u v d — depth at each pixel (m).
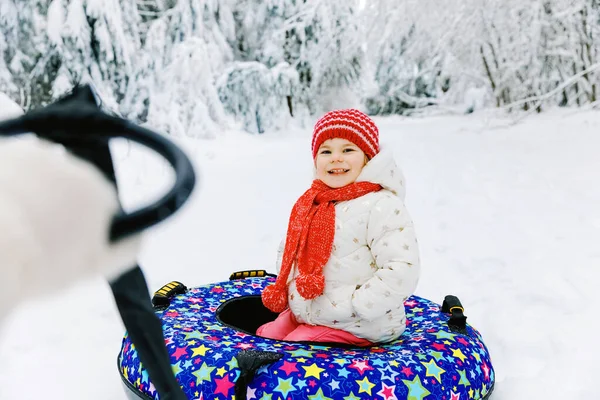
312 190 2.29
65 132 0.62
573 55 10.05
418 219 4.97
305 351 1.84
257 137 11.38
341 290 2.09
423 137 9.61
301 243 2.18
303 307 2.18
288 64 12.66
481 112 11.22
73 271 0.28
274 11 13.18
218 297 2.61
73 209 0.27
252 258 4.18
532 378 2.33
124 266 0.32
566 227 4.49
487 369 2.03
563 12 9.40
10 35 9.83
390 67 15.62
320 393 1.64
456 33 10.43
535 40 9.86
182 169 0.49
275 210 5.45
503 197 5.44
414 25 11.30
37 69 9.83
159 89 10.36
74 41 9.68
